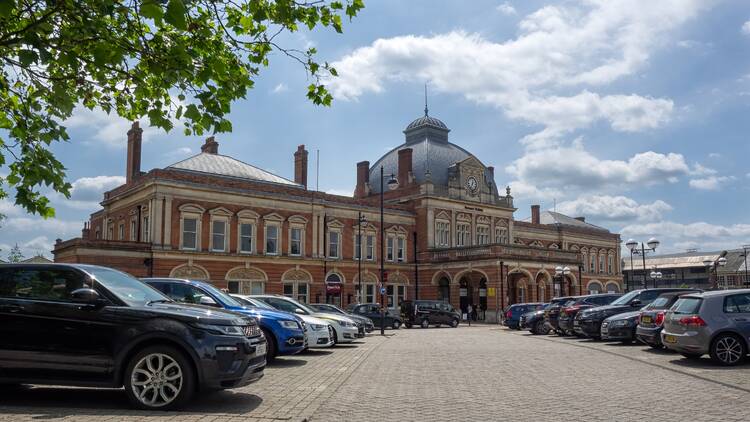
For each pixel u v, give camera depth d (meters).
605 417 8.98
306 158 59.09
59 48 8.53
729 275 84.00
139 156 50.12
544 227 76.25
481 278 57.97
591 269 81.44
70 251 40.31
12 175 10.46
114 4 8.27
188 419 8.00
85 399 9.78
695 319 15.24
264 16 9.24
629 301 24.53
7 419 7.88
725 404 9.99
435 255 59.31
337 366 15.94
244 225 47.84
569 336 29.19
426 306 44.31
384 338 29.80
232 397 10.52
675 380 12.88
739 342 14.96
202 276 44.66
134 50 8.66
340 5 10.09
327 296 52.44
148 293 10.16
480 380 13.21
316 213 52.41
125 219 48.00
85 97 10.52
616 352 19.28
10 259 58.97
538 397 10.83
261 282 48.19
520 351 20.70
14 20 9.05
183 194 44.31
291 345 16.05
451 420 8.83
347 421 8.75
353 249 55.56
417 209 61.34
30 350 9.13
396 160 68.50
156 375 9.00
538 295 62.09
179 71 8.54
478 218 64.94
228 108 9.26
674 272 104.88
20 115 10.07
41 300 9.35
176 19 6.89
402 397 10.89
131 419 7.98
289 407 9.54
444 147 68.19
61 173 10.02
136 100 10.77
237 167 51.66
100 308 9.23
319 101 10.64
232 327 9.49
